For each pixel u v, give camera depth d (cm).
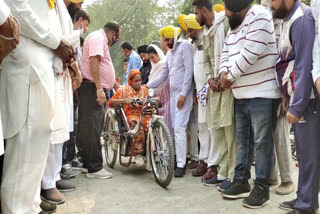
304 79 242
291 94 265
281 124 338
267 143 307
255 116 308
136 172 448
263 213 297
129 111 449
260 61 302
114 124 462
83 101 404
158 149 394
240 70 300
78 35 280
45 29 223
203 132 413
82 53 427
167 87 471
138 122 420
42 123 223
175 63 430
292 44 256
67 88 277
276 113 316
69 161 475
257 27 293
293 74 261
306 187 259
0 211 217
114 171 455
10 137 216
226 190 337
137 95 462
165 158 378
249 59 294
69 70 284
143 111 426
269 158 310
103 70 409
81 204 326
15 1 208
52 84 230
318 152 252
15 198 215
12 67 218
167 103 470
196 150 455
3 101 218
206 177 388
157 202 331
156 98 424
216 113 358
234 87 319
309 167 255
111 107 453
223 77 323
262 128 306
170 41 425
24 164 218
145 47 645
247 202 310
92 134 408
